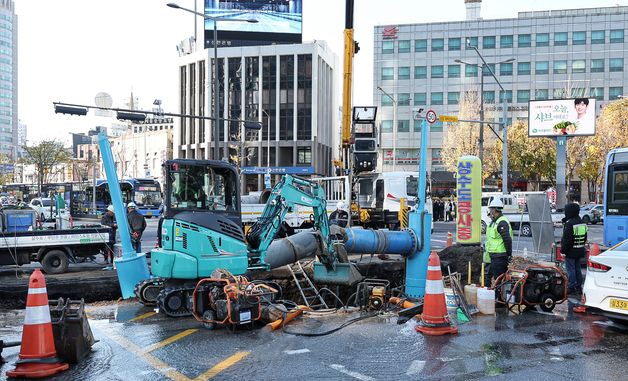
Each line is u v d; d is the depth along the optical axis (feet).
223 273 27.71
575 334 25.38
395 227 81.20
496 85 213.66
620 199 47.75
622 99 166.91
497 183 180.34
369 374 19.56
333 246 34.99
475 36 215.10
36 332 19.81
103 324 28.09
